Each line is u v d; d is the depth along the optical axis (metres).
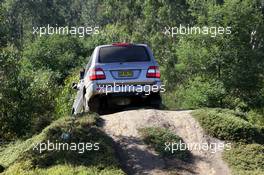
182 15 66.00
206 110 12.27
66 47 49.91
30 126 20.23
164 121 11.76
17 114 20.08
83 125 11.21
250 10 33.31
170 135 10.85
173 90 46.72
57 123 11.35
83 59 47.88
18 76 21.05
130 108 14.55
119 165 9.53
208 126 11.40
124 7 78.12
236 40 33.12
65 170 9.22
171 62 53.69
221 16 33.50
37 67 45.84
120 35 62.72
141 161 10.03
